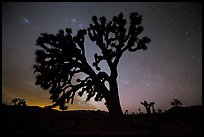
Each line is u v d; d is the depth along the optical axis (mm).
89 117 9289
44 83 10070
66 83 10383
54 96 10344
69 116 9773
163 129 5918
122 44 9969
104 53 10016
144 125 6555
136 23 9734
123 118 8938
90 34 10086
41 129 6473
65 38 10000
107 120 8164
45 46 9938
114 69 10219
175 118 8211
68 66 10164
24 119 8562
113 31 9945
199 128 5816
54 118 8992
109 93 9977
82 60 10281
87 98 10352
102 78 10180
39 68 10047
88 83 10188
